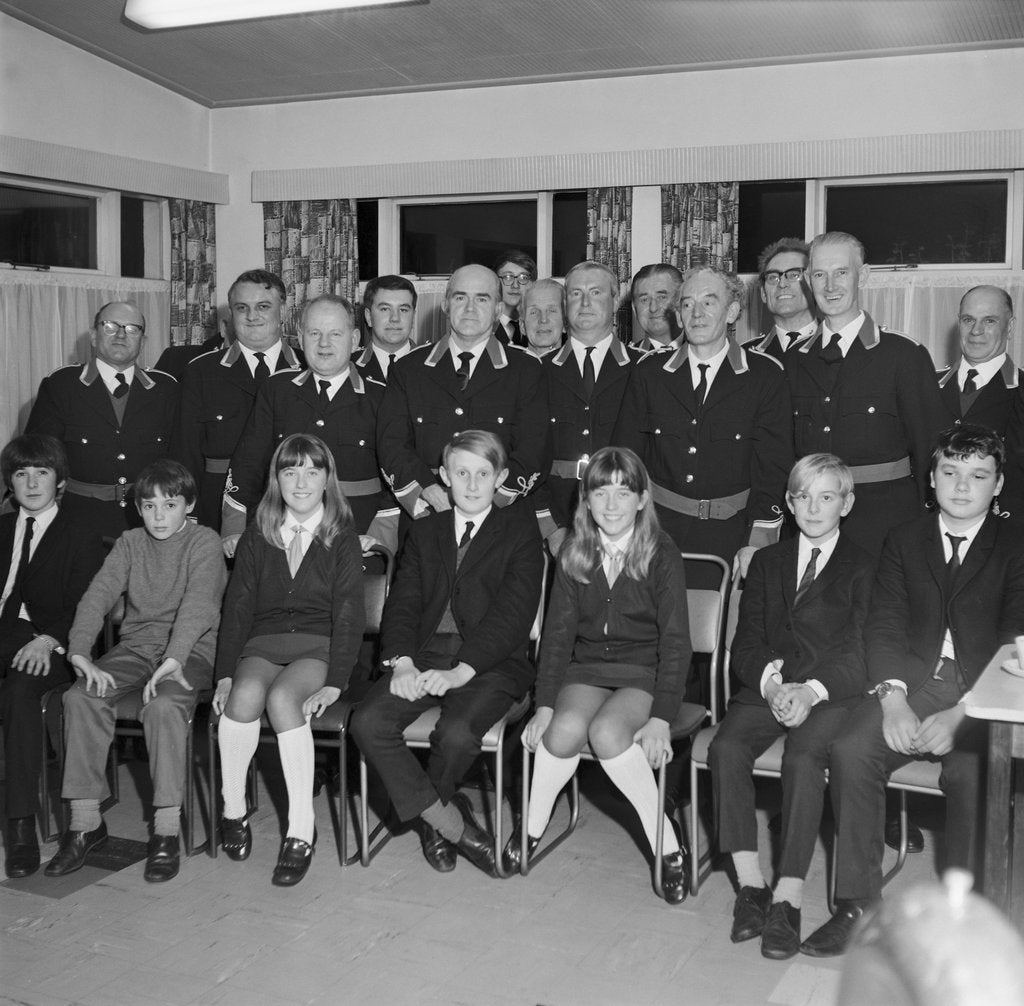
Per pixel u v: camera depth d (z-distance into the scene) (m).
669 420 3.58
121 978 2.49
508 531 3.30
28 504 3.62
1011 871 2.30
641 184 5.51
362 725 3.00
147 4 4.09
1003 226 5.15
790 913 2.65
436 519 3.36
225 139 6.39
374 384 3.96
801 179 5.29
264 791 3.72
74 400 4.23
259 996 2.41
